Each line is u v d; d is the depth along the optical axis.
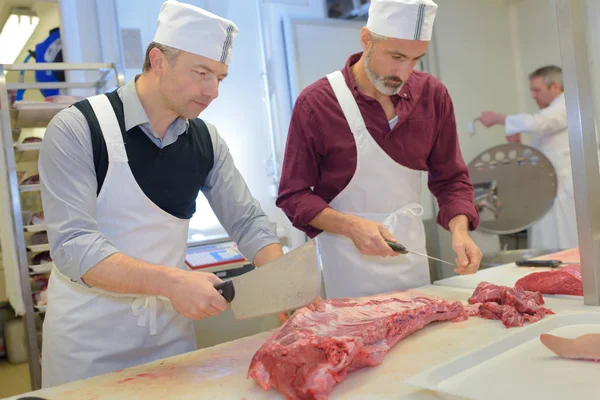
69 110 1.60
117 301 1.65
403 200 2.17
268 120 3.78
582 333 1.46
